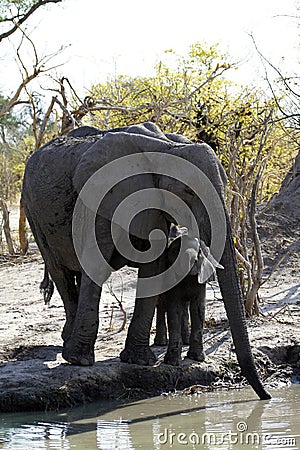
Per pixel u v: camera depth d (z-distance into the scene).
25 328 11.60
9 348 10.02
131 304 13.12
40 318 12.42
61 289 10.16
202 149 8.16
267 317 11.70
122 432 7.14
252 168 12.50
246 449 6.50
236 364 9.45
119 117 19.69
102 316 12.25
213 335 10.61
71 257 9.52
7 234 21.44
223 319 11.39
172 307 9.07
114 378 8.62
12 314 12.95
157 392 8.73
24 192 10.17
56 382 8.26
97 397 8.43
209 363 9.27
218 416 7.66
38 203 9.55
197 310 9.27
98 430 7.20
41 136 20.33
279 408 7.96
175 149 8.29
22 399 7.98
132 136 8.55
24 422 7.52
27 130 37.75
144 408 8.06
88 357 8.79
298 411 7.82
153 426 7.32
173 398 8.51
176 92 20.12
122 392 8.59
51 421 7.56
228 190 11.95
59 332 11.27
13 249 21.41
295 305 12.82
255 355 9.73
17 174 40.38
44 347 10.01
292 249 16.66
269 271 15.73
